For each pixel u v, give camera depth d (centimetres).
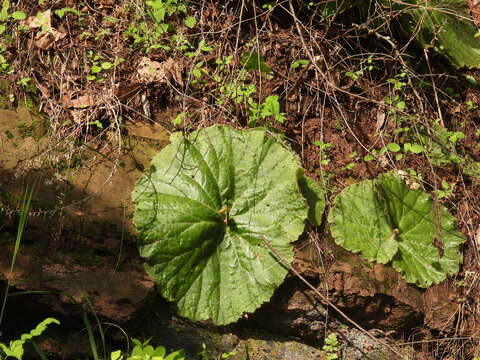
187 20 120
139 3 122
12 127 107
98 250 102
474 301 118
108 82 114
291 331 111
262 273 107
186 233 105
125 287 101
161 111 116
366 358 113
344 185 118
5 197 101
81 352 103
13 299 100
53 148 106
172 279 103
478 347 117
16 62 114
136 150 110
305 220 111
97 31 120
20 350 93
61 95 112
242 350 108
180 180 108
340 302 111
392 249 114
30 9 119
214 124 115
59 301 100
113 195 105
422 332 116
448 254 118
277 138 115
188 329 107
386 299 113
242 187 110
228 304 105
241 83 119
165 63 119
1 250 99
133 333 104
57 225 101
